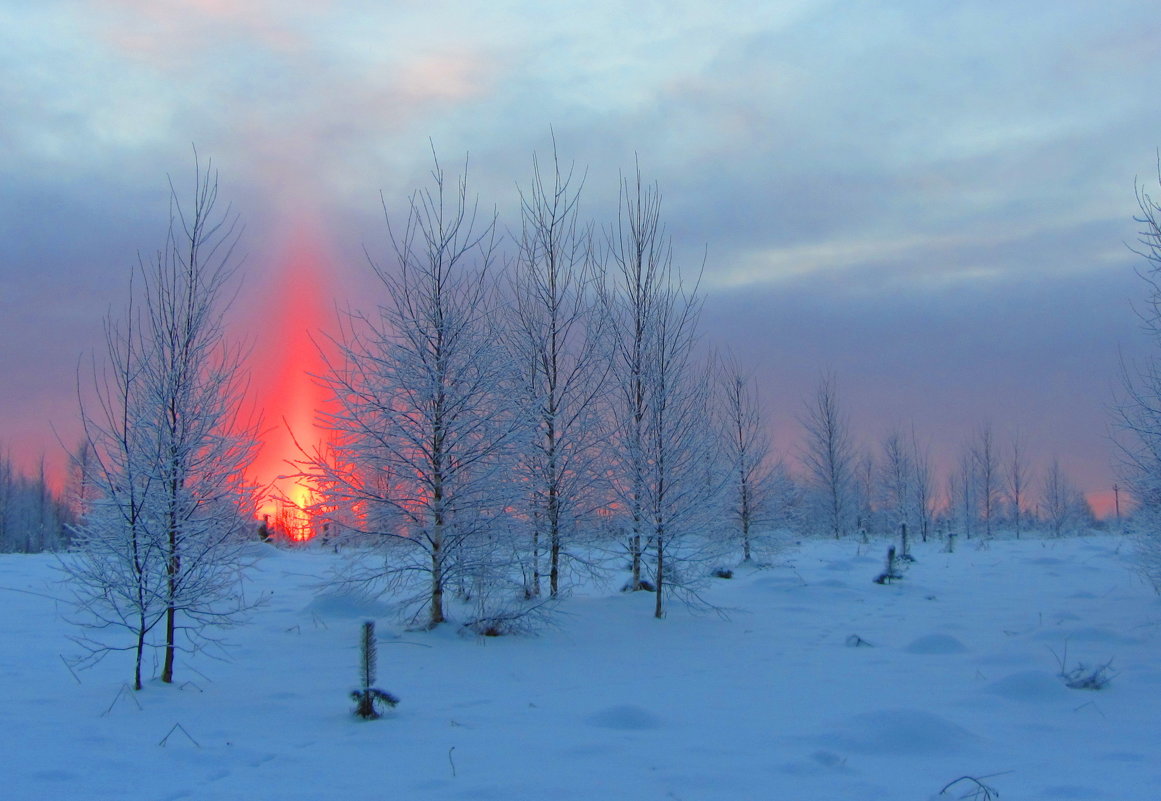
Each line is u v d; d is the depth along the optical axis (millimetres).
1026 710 6609
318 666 8422
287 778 4973
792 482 30062
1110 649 8977
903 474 34688
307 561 19016
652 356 12773
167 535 7492
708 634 10555
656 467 12039
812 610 12555
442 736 5906
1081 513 43125
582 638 10156
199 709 6684
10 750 5461
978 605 12844
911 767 5184
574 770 5109
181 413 7625
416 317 10820
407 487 10641
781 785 4828
